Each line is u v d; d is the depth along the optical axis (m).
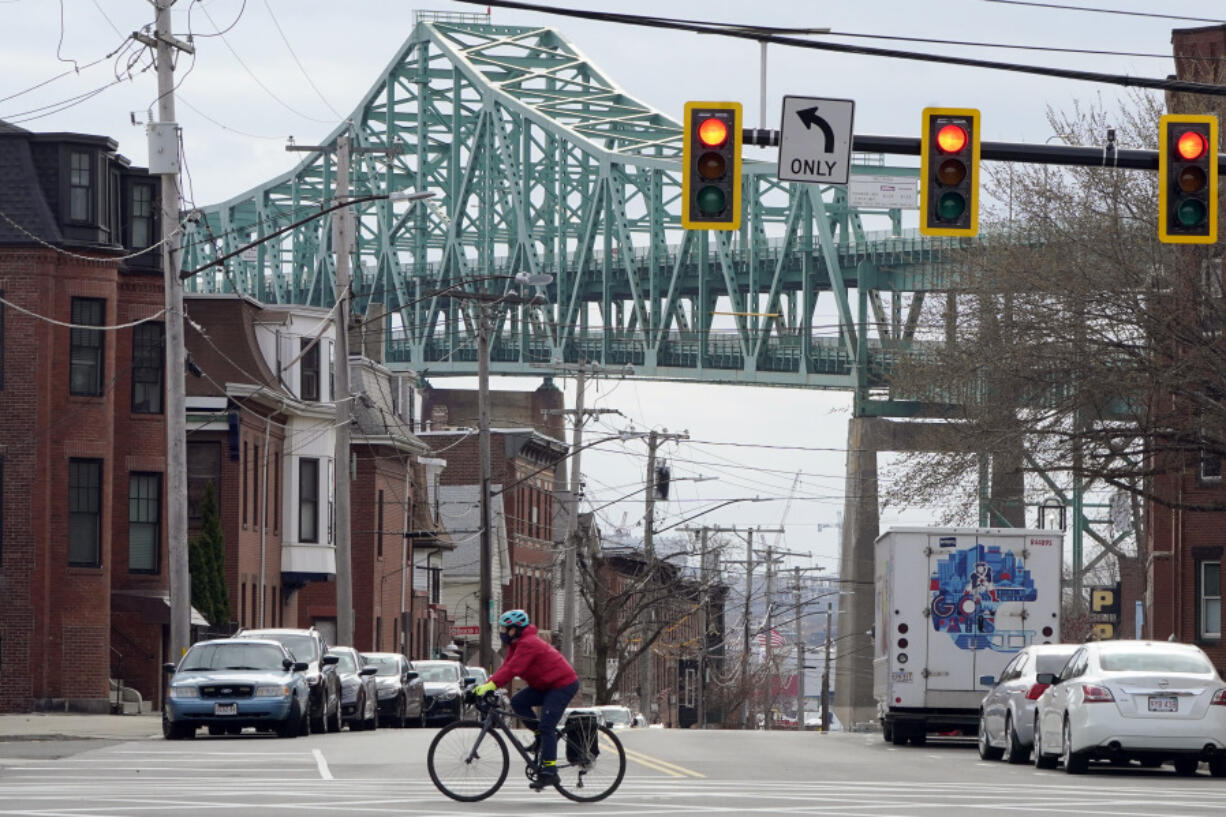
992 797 55.16
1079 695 66.94
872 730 181.75
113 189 131.50
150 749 78.50
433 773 51.03
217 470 150.38
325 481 169.75
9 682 124.38
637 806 50.00
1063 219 110.56
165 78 98.75
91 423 127.00
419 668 131.12
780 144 61.78
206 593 139.75
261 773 62.84
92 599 126.50
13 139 127.31
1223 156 63.44
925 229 62.19
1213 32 136.88
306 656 98.12
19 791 54.22
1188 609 133.00
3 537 125.06
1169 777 67.94
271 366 162.12
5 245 125.44
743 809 49.25
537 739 51.03
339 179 127.12
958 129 61.97
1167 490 135.62
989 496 117.81
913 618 91.88
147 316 135.38
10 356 125.69
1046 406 108.00
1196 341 101.19
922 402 126.56
